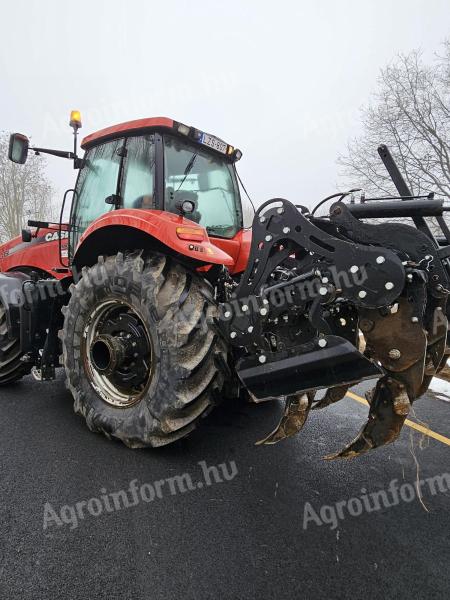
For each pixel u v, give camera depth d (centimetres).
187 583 155
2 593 148
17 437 274
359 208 207
